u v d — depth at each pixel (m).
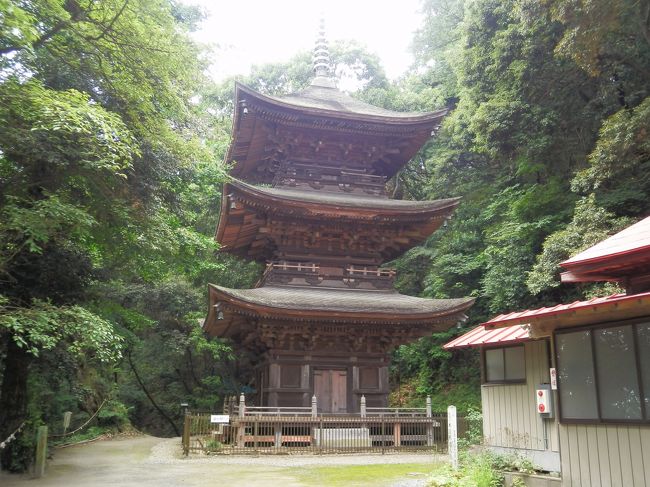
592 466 10.14
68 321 13.10
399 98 43.16
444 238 38.50
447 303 23.69
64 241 15.36
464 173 38.66
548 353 12.07
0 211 13.30
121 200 15.36
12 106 12.74
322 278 25.02
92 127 12.86
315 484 13.65
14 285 15.62
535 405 12.39
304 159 27.27
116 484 14.17
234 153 28.31
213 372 44.38
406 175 43.84
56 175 14.70
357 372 23.88
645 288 10.10
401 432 22.92
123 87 15.70
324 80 31.14
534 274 23.31
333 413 22.41
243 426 21.08
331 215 23.91
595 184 22.56
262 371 25.44
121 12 14.56
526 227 27.73
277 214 23.72
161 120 16.97
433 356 35.59
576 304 10.18
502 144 30.53
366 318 22.20
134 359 43.47
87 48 15.59
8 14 11.25
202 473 16.03
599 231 21.64
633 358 9.49
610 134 22.22
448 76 42.44
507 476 12.19
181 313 39.16
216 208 36.00
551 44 27.44
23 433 16.94
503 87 30.28
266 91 43.66
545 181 32.41
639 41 26.64
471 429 19.05
